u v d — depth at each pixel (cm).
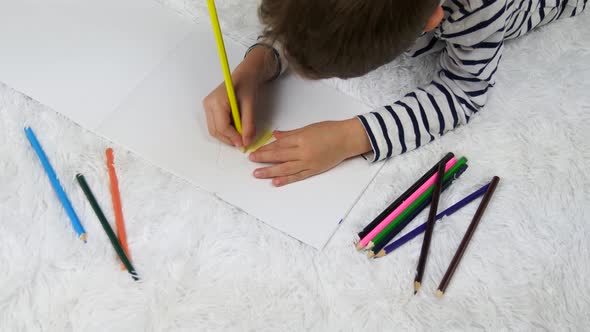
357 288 68
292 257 69
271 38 60
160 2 87
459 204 73
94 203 70
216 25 59
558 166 78
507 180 76
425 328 67
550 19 88
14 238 69
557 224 74
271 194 72
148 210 71
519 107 82
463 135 79
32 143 74
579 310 69
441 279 69
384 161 76
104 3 86
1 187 72
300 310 66
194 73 81
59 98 78
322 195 73
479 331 67
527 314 68
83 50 82
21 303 65
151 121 76
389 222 71
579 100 83
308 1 50
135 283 67
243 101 74
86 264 68
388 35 54
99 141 75
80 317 65
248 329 65
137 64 81
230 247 69
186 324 65
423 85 83
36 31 83
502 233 73
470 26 69
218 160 74
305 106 79
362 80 82
